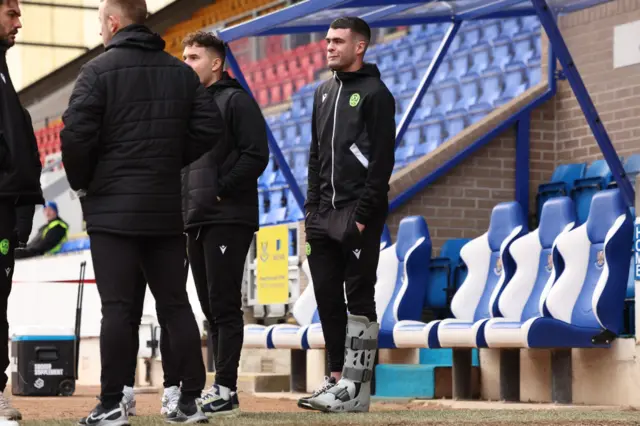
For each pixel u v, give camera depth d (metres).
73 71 50.06
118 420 8.95
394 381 16.89
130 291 9.12
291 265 20.91
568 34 18.48
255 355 20.67
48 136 49.50
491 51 27.31
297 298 20.73
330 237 11.74
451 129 24.42
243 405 15.10
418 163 20.52
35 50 49.94
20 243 11.87
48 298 25.41
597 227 14.80
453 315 18.56
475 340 14.84
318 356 19.08
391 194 20.20
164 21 43.47
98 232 9.02
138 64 9.15
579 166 19.92
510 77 25.28
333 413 11.51
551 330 14.07
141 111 9.08
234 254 11.20
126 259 9.05
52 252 31.62
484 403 14.84
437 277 18.97
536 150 20.84
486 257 17.30
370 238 11.59
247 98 11.34
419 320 17.88
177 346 9.41
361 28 11.79
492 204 20.72
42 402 16.83
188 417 9.54
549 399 15.43
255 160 11.16
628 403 14.02
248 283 22.23
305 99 27.80
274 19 18.55
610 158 18.14
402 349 18.39
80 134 8.85
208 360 20.67
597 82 18.41
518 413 11.84
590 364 14.67
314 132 12.15
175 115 9.22
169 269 9.29
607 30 18.31
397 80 29.69
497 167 20.78
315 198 12.14
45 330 19.55
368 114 11.55
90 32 49.38
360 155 11.59
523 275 16.22
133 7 9.28
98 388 22.91
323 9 17.64
